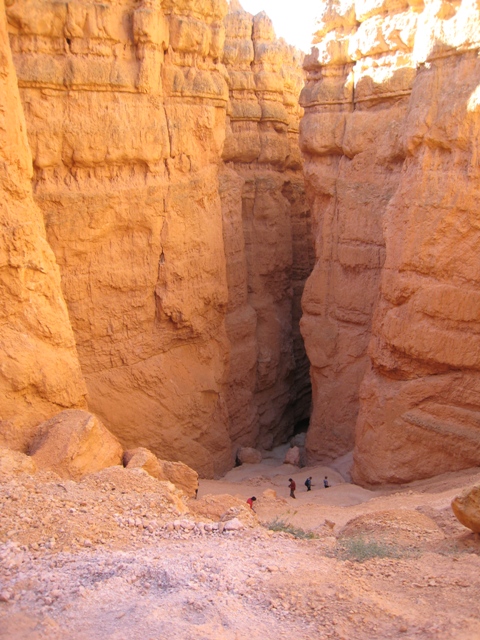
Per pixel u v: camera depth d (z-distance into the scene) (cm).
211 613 552
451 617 542
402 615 549
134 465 1141
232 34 2303
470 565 671
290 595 582
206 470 1806
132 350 1619
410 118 1440
